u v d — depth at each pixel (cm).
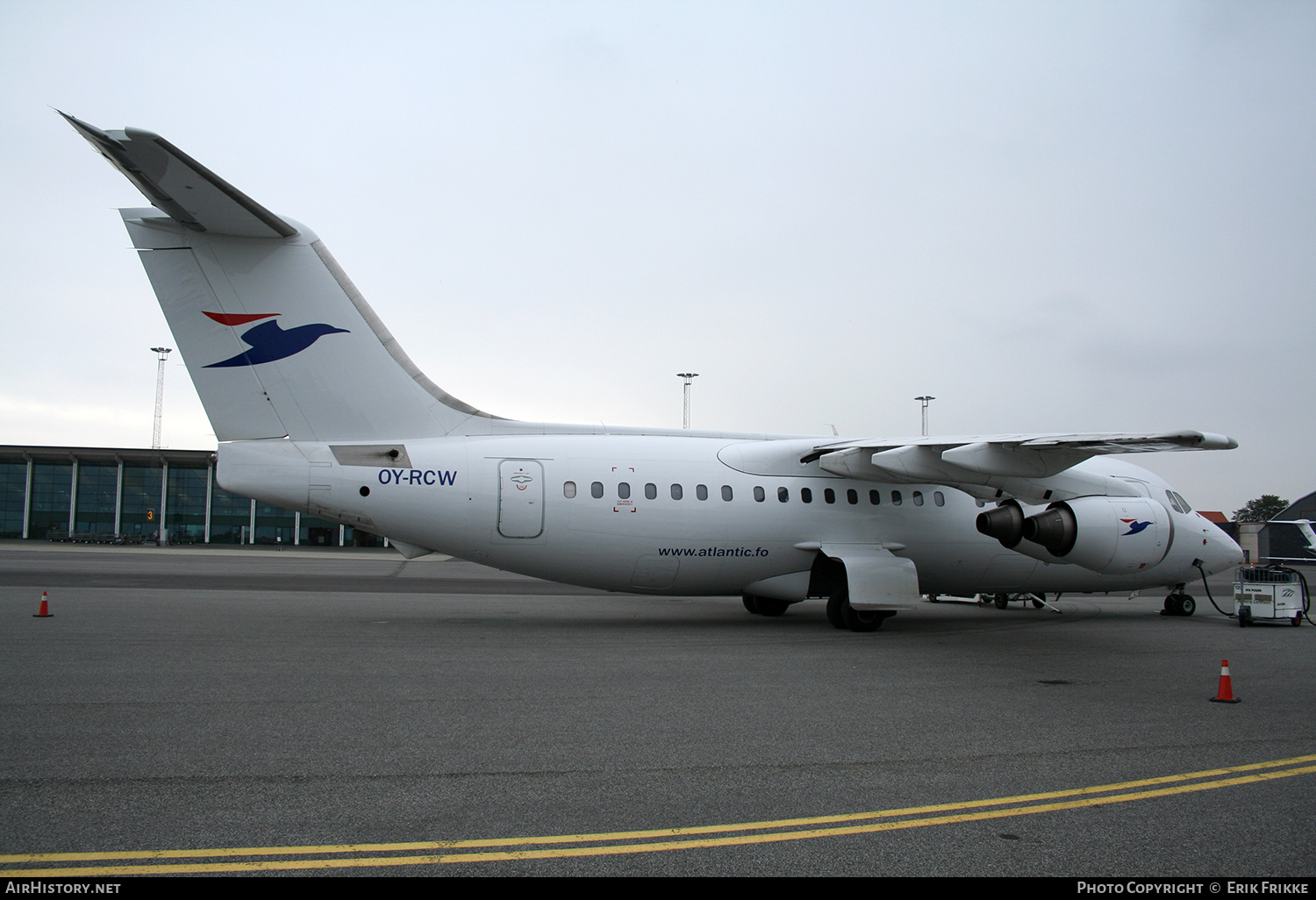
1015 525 1248
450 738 609
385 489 1120
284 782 502
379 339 1163
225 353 1084
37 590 1692
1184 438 894
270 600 1588
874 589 1262
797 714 707
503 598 1753
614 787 508
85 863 384
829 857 410
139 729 614
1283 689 864
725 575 1277
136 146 819
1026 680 889
